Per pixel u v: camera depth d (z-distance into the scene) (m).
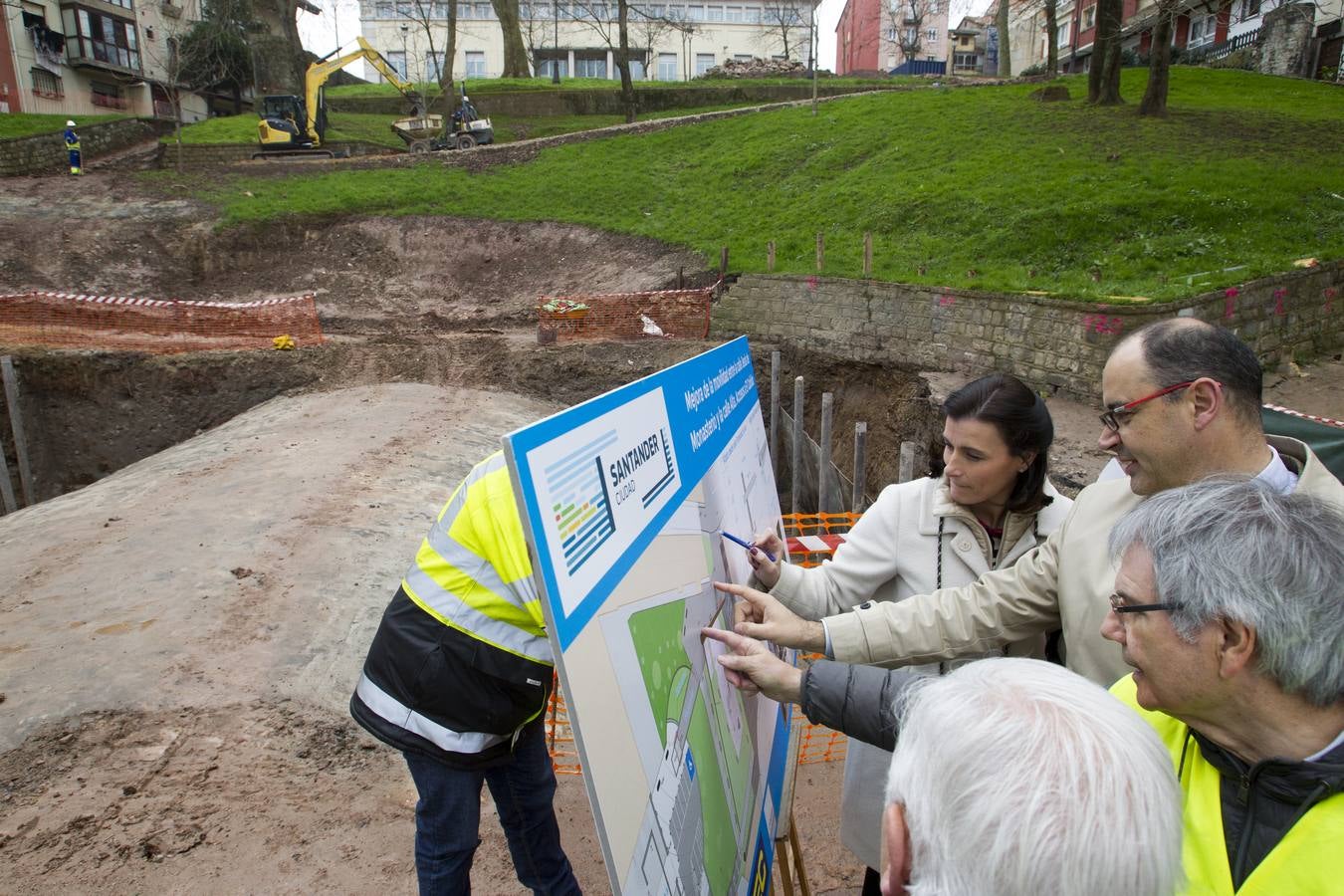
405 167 25.72
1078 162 17.59
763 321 16.27
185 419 14.95
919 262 15.28
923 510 2.19
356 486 8.95
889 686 1.56
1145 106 20.58
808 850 3.50
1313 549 1.07
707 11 58.78
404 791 3.84
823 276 15.02
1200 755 1.24
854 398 14.58
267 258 21.61
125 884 3.15
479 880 3.22
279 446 10.76
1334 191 14.41
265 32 34.50
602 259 20.56
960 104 24.52
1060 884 0.80
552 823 2.54
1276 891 1.03
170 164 25.66
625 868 1.03
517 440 0.95
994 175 18.00
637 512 1.30
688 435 1.62
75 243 20.28
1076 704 0.91
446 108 31.27
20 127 26.05
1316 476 1.70
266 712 4.47
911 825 0.94
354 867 3.28
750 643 1.66
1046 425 2.02
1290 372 11.27
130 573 6.33
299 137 26.61
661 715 1.26
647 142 26.66
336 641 5.48
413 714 2.08
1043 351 11.55
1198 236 13.46
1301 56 29.70
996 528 2.17
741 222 20.41
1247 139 18.11
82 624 5.43
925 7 51.09
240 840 3.42
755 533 2.08
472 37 57.50
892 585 2.28
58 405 14.71
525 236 21.92
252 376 15.12
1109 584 1.69
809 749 4.31
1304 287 11.65
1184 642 1.12
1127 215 14.53
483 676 2.04
